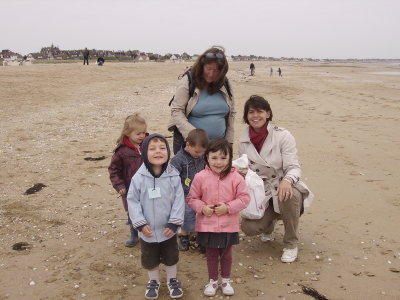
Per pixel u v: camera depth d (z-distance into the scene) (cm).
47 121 1179
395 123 1252
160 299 362
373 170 752
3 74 2202
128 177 440
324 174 729
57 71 2672
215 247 354
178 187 356
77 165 768
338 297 362
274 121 1304
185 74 446
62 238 479
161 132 1087
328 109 1586
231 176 362
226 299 361
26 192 622
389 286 380
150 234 341
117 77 2872
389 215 545
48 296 366
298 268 412
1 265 416
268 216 432
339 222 525
